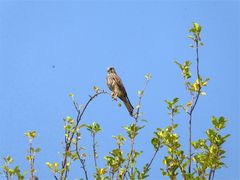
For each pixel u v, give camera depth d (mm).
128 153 12172
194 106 11758
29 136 12000
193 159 11750
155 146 12023
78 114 12266
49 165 11906
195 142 11883
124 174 11664
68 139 12094
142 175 11812
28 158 11898
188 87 12023
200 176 11539
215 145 11664
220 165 11414
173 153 11859
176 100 12156
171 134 12016
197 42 12195
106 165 12086
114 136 12359
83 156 12008
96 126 12289
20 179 11906
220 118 11789
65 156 11797
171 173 11742
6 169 11969
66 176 11688
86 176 11859
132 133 12203
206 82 12039
